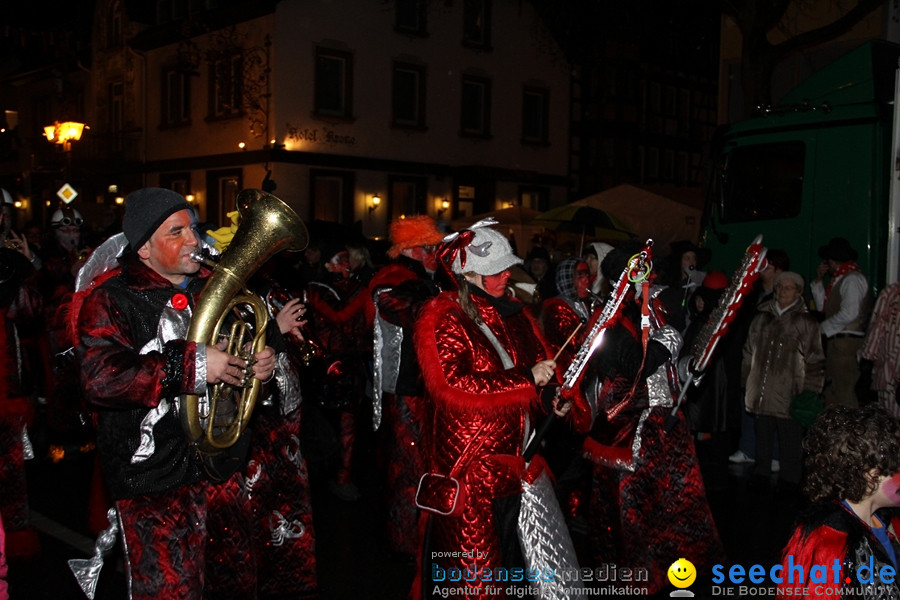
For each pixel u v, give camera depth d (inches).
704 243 331.9
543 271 376.8
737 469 280.2
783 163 310.8
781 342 243.6
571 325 156.3
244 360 108.7
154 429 109.7
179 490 112.3
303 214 758.5
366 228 800.9
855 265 267.3
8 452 181.2
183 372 103.0
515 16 906.1
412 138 831.1
